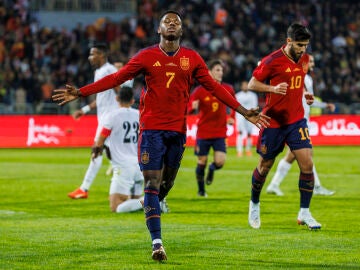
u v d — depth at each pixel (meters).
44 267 12.80
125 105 20.78
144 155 13.80
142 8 65.00
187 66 13.88
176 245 14.99
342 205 21.78
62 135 49.44
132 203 20.31
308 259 13.52
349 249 14.55
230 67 58.91
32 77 55.12
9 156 41.75
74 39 60.81
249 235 16.30
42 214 19.95
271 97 16.86
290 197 23.70
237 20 65.94
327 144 52.44
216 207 21.47
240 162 38.50
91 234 16.41
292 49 16.62
